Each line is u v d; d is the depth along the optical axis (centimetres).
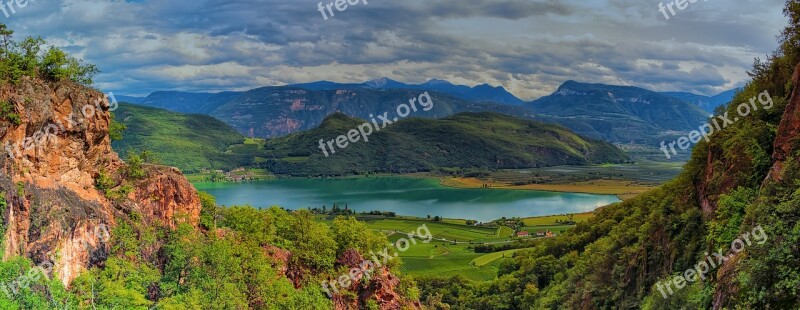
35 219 4869
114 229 5753
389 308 9481
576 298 11781
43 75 5500
